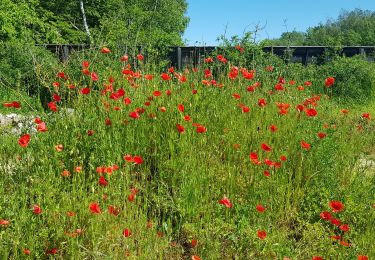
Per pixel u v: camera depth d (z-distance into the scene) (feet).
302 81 43.52
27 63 43.88
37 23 65.21
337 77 47.96
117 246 12.29
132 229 13.03
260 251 12.77
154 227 13.51
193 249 13.01
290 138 18.51
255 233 12.96
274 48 52.85
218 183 15.96
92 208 11.51
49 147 15.70
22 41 50.34
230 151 17.31
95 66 24.89
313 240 13.64
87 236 12.67
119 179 14.74
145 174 16.10
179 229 14.12
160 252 12.64
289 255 12.47
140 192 15.28
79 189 14.55
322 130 19.08
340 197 15.69
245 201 15.28
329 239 13.32
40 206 12.73
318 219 15.14
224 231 13.58
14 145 15.93
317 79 47.06
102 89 19.21
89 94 18.52
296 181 16.72
